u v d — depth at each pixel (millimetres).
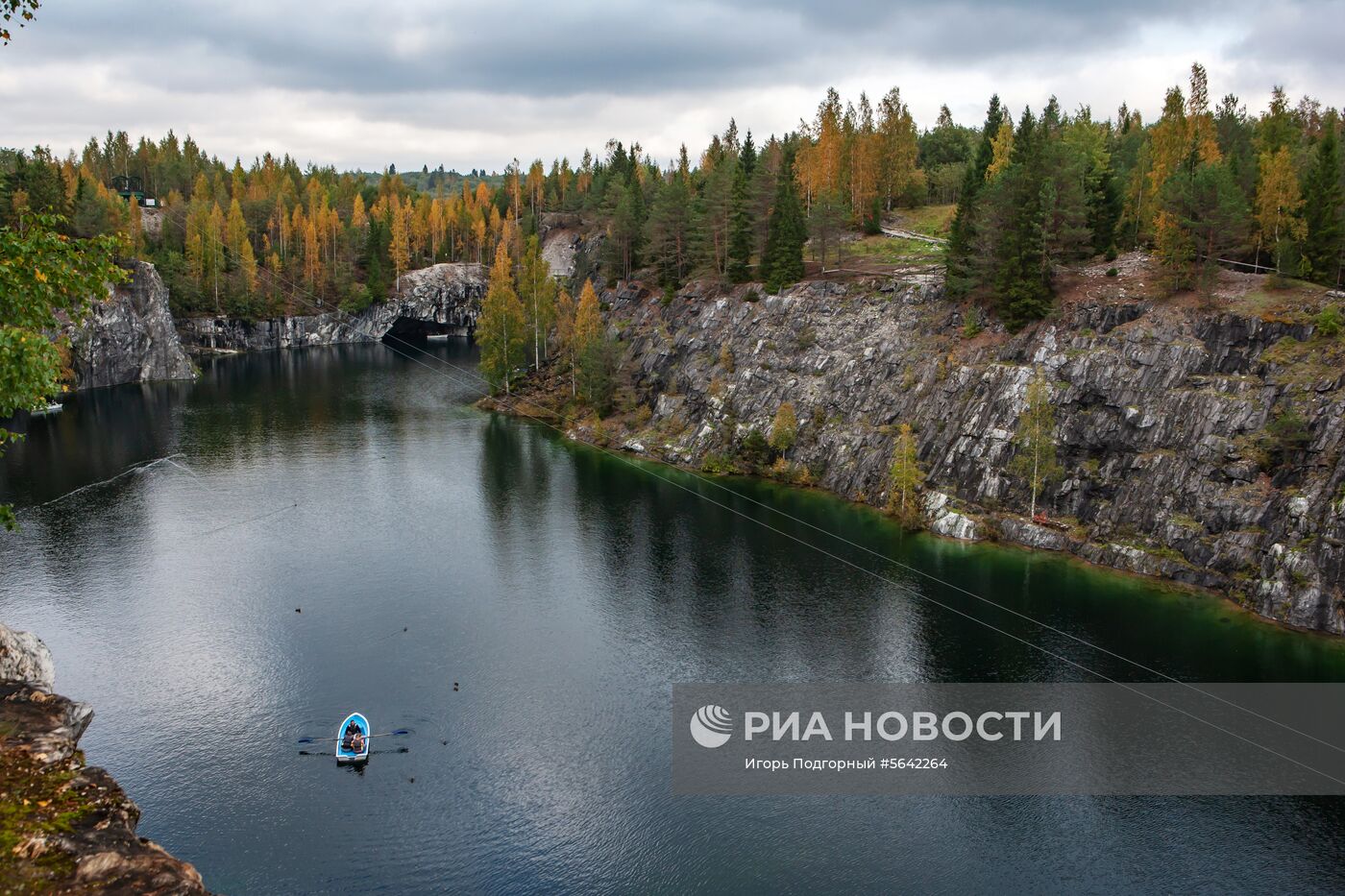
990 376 95375
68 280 24344
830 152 150750
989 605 73625
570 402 144125
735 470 112938
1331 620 67000
